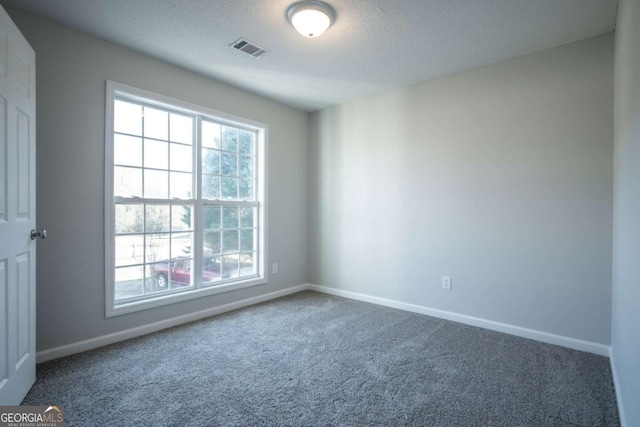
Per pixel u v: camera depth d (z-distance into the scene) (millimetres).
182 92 2891
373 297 3590
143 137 2740
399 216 3381
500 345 2461
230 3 1986
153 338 2568
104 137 2432
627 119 1599
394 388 1862
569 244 2438
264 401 1727
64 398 1727
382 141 3512
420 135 3225
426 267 3188
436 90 3109
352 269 3779
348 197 3811
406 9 2021
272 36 2357
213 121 3254
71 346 2273
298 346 2428
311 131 4184
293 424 1544
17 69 1615
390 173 3449
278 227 3842
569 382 1931
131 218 2678
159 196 2840
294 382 1919
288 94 3547
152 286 2803
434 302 3135
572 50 2422
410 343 2494
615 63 2184
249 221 3621
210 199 3229
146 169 2758
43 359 2145
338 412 1640
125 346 2414
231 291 3334
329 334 2670
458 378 1975
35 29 2117
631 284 1428
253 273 3656
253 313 3215
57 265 2219
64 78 2238
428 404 1711
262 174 3660
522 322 2639
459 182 2973
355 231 3748
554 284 2498
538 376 2000
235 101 3340
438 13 2062
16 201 1604
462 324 2918
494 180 2773
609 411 1659
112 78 2467
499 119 2750
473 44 2453
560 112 2471
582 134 2385
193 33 2326
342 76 3066
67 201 2260
